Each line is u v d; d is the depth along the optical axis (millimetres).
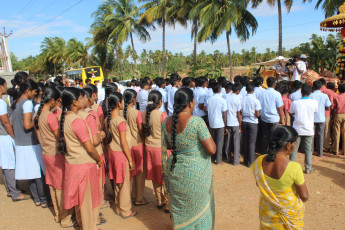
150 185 4977
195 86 6750
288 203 2252
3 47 12680
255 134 5547
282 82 7000
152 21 26141
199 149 2578
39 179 4086
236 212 3902
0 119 4059
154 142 3771
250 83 5531
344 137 6121
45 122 3389
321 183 4758
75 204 3137
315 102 4906
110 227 3568
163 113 3734
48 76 59812
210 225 2682
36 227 3619
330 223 3553
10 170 4316
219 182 4973
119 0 29062
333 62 21922
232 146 5996
